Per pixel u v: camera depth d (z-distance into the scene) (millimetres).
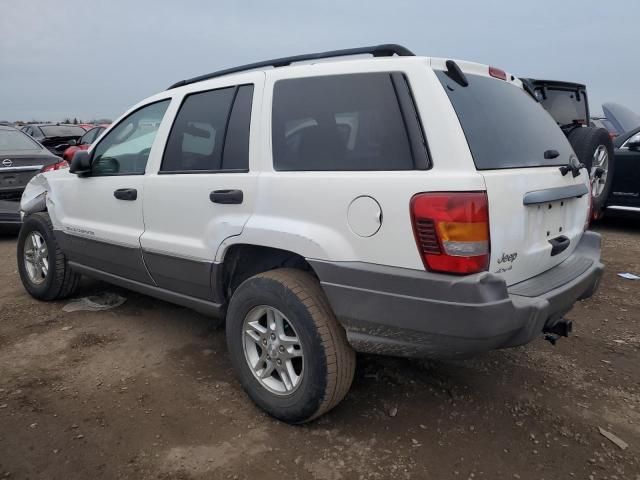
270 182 2746
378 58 2594
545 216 2744
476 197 2205
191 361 3512
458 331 2221
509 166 2512
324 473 2418
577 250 3227
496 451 2580
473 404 2982
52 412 2889
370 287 2391
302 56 2977
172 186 3275
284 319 2725
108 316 4297
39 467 2445
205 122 3209
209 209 3057
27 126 15039
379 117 2490
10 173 7238
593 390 3148
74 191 4113
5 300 4707
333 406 2682
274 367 2801
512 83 3199
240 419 2838
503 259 2395
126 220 3664
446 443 2639
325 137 2646
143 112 3740
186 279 3283
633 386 3195
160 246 3363
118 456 2527
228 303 3209
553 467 2473
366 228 2402
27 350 3664
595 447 2617
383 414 2879
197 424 2787
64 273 4465
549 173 2756
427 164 2309
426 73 2420
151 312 4379
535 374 3330
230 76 3180
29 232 4664
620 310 4418
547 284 2629
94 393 3094
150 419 2830
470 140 2340
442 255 2221
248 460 2502
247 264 3148
